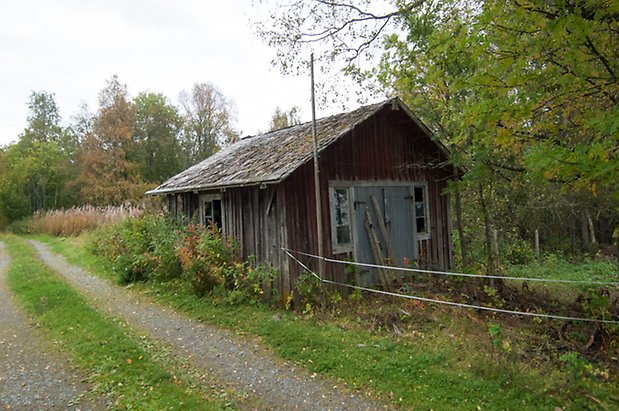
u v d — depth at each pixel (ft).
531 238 61.31
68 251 52.26
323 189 27.22
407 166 31.83
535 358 16.78
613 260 50.08
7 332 21.52
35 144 129.59
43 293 28.50
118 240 43.09
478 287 26.27
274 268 25.79
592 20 12.82
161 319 24.04
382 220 29.89
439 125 29.45
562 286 32.50
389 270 28.89
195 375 16.52
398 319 21.93
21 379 15.78
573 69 13.79
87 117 119.96
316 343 19.03
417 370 15.90
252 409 13.85
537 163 13.09
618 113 12.05
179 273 31.81
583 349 17.63
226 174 30.04
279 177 23.06
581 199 33.22
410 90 30.35
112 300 28.71
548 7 13.75
